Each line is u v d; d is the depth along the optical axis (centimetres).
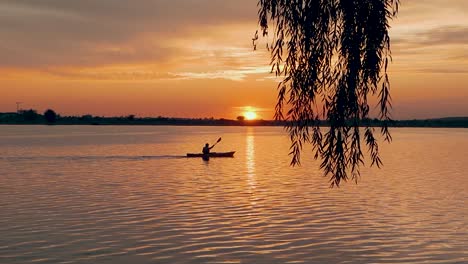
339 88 903
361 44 891
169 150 8331
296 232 2289
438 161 6391
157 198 3198
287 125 960
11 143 10488
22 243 2077
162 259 1875
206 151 6631
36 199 3133
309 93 942
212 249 2011
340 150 918
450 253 1966
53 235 2206
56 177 4328
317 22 923
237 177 4397
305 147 8962
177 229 2330
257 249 2009
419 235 2242
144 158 6481
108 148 8812
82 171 4828
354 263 1838
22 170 4925
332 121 920
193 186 3791
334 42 925
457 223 2488
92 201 3064
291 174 4666
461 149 9269
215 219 2553
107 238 2161
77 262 1834
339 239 2166
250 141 12988
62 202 3027
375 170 5116
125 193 3409
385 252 1978
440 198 3244
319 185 3859
